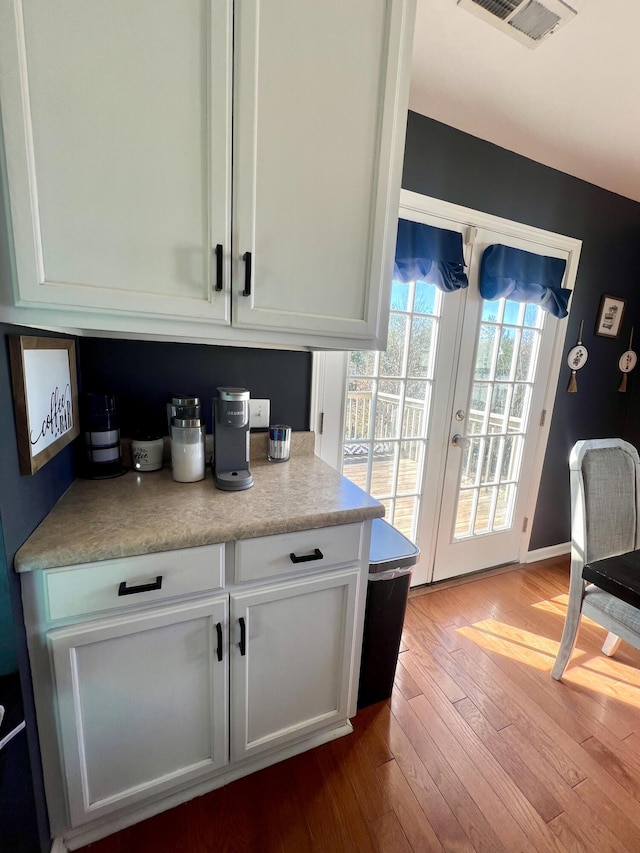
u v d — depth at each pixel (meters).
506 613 2.06
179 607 0.93
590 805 1.15
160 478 1.25
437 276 1.81
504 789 1.19
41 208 0.75
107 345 1.30
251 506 1.07
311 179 0.97
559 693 1.56
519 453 2.44
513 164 1.94
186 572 0.92
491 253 1.95
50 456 0.92
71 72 0.73
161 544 0.87
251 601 1.01
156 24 0.77
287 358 1.59
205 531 0.91
